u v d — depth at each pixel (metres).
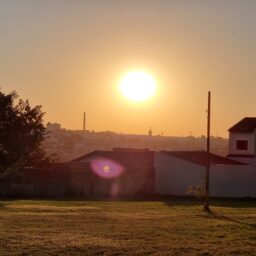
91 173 53.34
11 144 26.72
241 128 63.69
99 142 139.12
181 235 23.34
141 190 54.25
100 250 19.41
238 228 25.84
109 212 33.22
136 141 146.25
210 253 19.38
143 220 28.62
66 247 19.81
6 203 41.00
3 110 26.59
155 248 20.06
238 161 62.38
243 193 51.84
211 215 32.00
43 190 51.44
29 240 21.16
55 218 28.72
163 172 54.59
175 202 44.12
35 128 27.56
